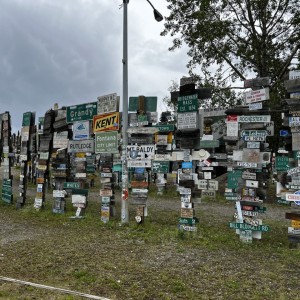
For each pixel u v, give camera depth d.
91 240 8.23
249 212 8.27
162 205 14.28
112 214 10.83
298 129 7.84
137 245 7.82
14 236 8.63
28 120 13.38
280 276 5.91
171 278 5.76
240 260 6.81
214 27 19.25
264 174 8.49
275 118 15.58
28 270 6.12
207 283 5.56
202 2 19.05
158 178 18.22
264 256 7.10
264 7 18.70
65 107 12.79
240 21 19.73
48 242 8.00
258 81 8.41
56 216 11.23
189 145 9.00
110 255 7.03
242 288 5.36
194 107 9.00
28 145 13.33
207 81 20.11
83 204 11.06
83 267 6.27
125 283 5.53
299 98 7.89
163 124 17.50
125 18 10.03
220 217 11.70
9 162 14.20
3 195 14.31
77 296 4.97
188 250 7.47
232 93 19.77
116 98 10.52
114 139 10.41
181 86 9.28
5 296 4.96
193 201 8.86
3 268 6.21
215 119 18.75
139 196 9.78
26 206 13.10
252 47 19.61
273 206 14.86
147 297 5.00
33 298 4.91
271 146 16.30
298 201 7.66
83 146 11.66
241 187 8.46
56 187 11.82
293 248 7.67
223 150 21.17
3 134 14.51
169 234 8.70
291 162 8.12
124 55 10.06
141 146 9.77
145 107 11.54
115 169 11.28
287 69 18.81
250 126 8.49
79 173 12.40
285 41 19.42
